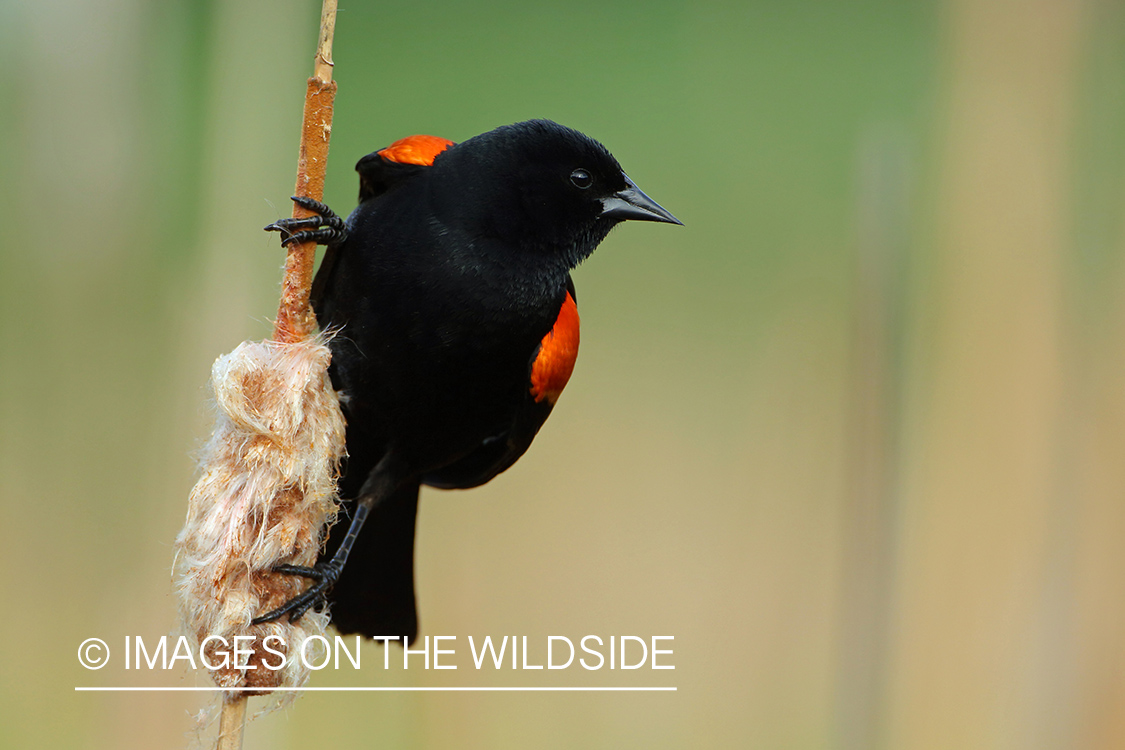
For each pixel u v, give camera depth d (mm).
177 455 5590
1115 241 5660
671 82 6109
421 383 5516
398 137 5793
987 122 5551
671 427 5711
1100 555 5562
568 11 6277
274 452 5453
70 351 5652
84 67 5652
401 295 5508
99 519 5629
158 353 5656
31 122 5648
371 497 5527
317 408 5461
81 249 5656
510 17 6141
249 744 5555
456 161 5516
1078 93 5551
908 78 6074
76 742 5586
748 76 6078
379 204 5512
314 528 5461
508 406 5531
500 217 5520
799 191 5812
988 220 5551
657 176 5809
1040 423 5543
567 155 5527
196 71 5680
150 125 5664
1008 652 5535
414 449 5531
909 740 5531
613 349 5746
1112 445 5574
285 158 5602
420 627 5633
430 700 5609
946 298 5555
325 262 5508
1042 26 5547
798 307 5758
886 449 5543
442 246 5508
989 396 5543
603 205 5535
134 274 5660
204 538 5453
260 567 5453
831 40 6355
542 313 5527
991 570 5535
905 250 5551
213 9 5602
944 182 5559
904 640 5539
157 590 5590
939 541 5543
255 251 5594
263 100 5602
